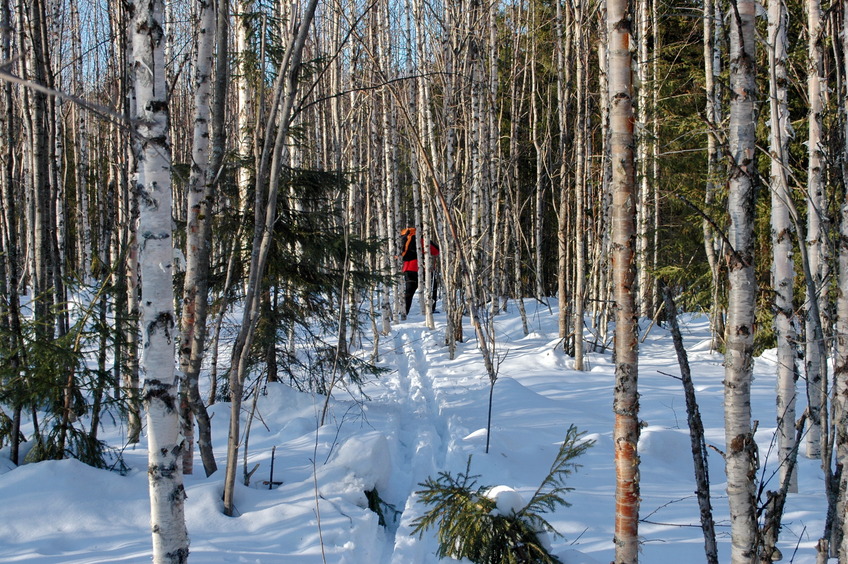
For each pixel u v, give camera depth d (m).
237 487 4.51
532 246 17.75
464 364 10.09
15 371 4.75
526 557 3.41
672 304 2.69
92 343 5.07
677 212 12.57
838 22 2.92
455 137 11.29
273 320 7.34
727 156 2.60
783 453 4.79
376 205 13.45
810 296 2.78
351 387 8.89
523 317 12.32
